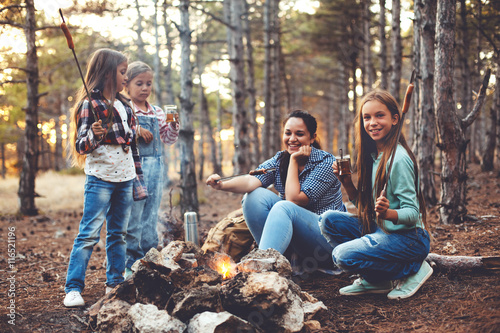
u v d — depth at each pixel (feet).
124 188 10.27
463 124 15.48
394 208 8.98
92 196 9.82
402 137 9.21
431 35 19.42
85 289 11.42
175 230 14.32
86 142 9.29
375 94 9.16
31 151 28.50
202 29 56.18
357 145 9.62
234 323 7.35
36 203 35.09
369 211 9.54
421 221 9.18
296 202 10.46
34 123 28.40
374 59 62.90
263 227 10.86
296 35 60.75
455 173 15.60
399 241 8.86
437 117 15.52
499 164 30.25
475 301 8.39
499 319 7.41
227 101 80.12
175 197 28.53
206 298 7.73
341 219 9.73
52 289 11.51
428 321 7.87
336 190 10.96
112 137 9.89
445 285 9.48
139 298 8.28
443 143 15.61
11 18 27.40
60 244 19.02
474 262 10.06
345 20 53.52
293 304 7.90
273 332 7.65
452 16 14.71
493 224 15.05
